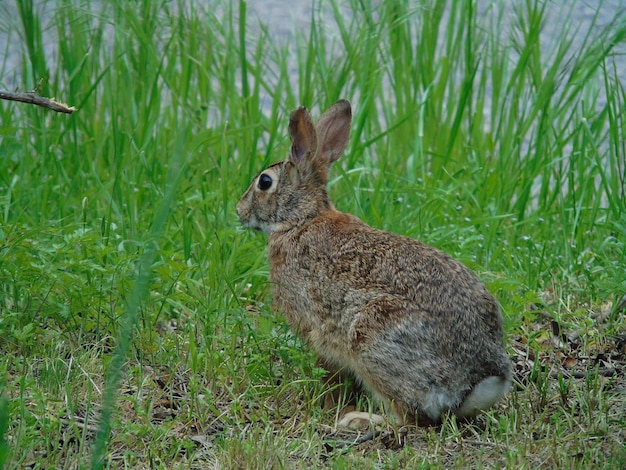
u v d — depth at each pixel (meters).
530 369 10.02
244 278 10.91
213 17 15.69
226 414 8.80
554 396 9.33
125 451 8.00
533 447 8.13
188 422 8.62
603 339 10.60
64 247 10.02
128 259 10.11
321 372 9.07
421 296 8.62
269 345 9.76
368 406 9.46
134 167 12.84
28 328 9.23
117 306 10.08
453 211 12.66
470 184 13.69
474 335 8.52
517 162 14.41
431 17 15.58
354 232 9.26
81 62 13.68
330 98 14.42
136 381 9.18
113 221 11.84
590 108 15.09
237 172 13.12
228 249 11.32
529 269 11.39
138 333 9.85
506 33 16.14
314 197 9.72
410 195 12.87
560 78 14.30
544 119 13.88
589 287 11.34
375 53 15.21
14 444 7.88
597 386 9.36
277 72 18.27
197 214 12.32
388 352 8.61
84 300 9.98
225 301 10.41
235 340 9.83
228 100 14.97
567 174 13.65
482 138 15.20
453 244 11.62
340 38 17.42
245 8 14.60
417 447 8.37
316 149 9.73
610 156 12.91
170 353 9.73
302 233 9.47
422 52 15.55
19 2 13.88
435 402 8.55
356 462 7.80
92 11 14.81
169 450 8.16
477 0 16.25
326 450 8.32
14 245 9.87
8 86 15.73
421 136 13.89
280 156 13.81
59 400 8.39
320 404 9.40
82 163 13.75
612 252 12.30
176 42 15.16
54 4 16.17
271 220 9.71
